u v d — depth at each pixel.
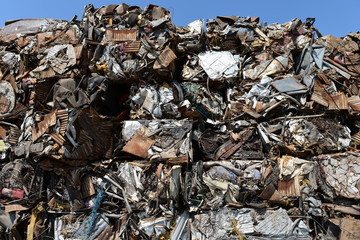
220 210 5.46
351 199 5.41
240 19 6.34
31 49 6.07
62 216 5.74
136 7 6.23
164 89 6.05
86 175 5.79
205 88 6.09
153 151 5.72
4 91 6.12
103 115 6.18
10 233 5.68
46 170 5.82
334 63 6.25
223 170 5.56
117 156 5.96
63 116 5.45
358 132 6.03
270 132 5.82
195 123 6.11
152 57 5.82
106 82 5.87
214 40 6.30
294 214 5.47
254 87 6.04
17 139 6.01
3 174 5.77
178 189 5.42
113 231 5.65
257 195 5.51
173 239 5.40
